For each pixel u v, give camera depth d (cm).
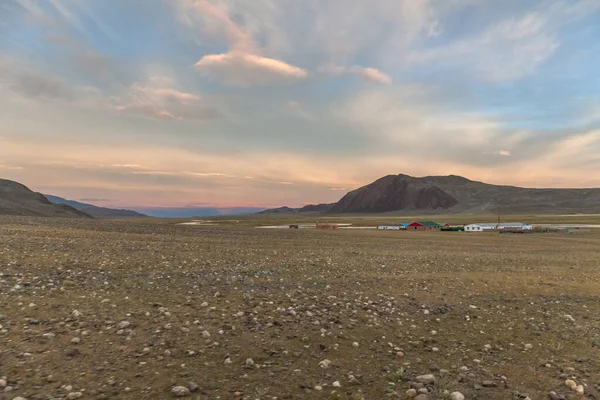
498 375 886
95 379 727
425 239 6781
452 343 1111
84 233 3647
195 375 782
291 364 878
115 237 3519
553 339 1182
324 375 831
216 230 6162
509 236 8869
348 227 14212
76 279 1566
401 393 766
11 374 710
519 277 2397
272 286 1742
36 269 1684
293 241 4756
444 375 867
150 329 1029
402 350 1026
